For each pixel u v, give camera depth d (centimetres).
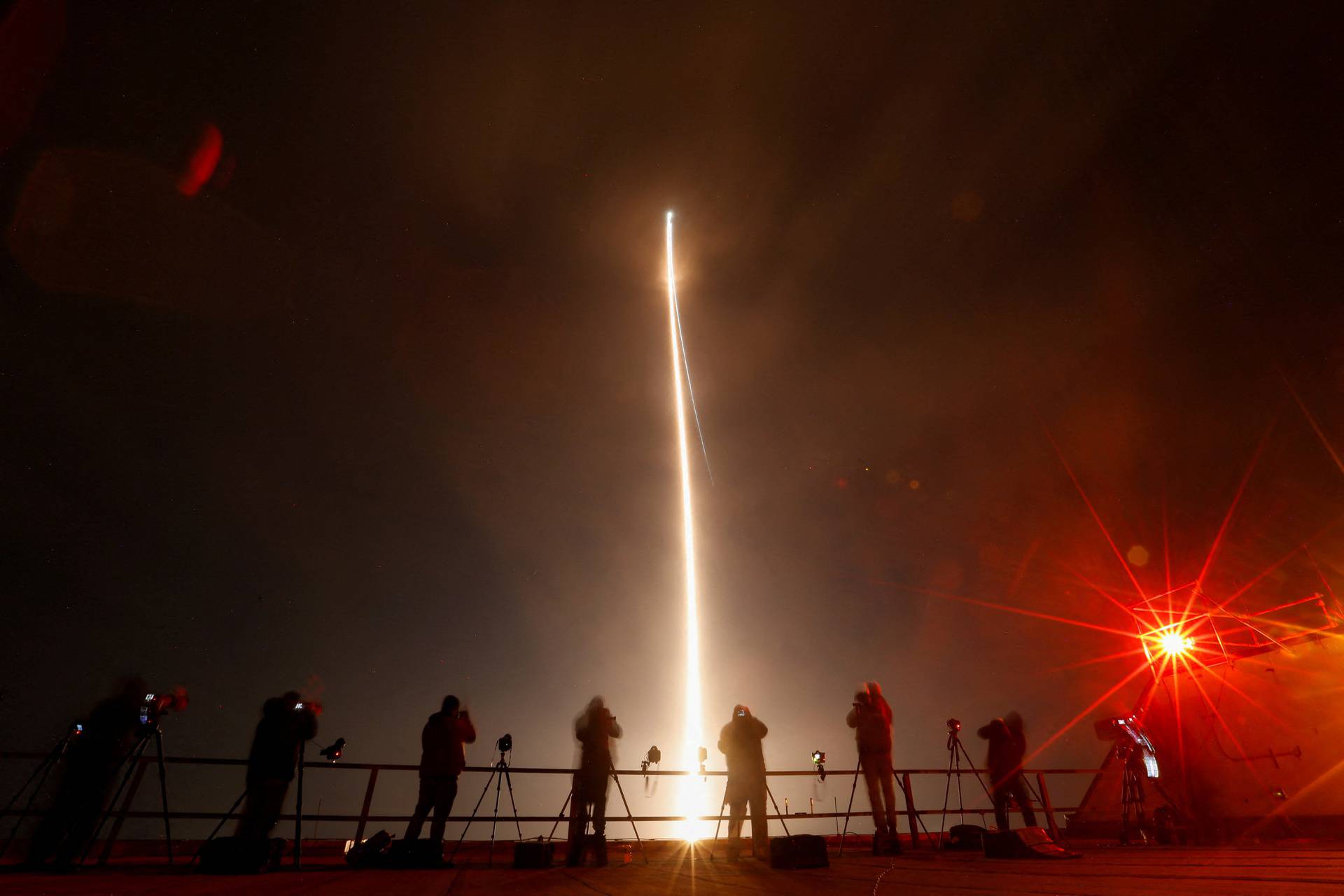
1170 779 863
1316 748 806
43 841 550
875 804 725
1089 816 952
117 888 384
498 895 354
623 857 745
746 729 750
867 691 780
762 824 721
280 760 618
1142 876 356
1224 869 390
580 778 696
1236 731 863
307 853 781
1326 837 763
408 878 506
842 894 329
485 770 721
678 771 752
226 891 367
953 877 405
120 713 602
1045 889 307
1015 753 844
